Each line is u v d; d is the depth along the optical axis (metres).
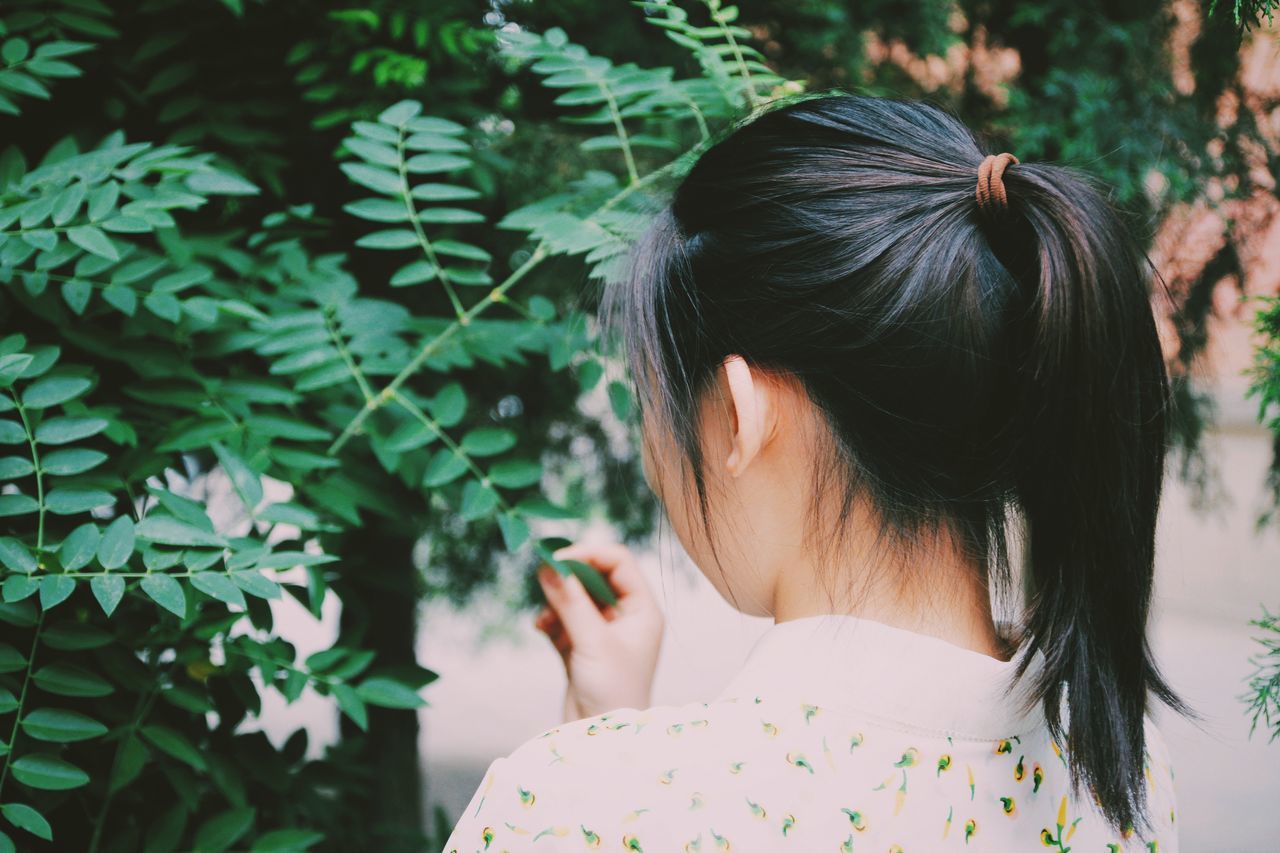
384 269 1.82
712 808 0.66
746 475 0.76
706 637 5.24
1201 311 1.66
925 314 0.69
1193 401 1.77
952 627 0.73
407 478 1.38
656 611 1.30
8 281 1.08
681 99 1.34
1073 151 1.68
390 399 1.36
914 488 0.71
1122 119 1.70
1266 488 1.68
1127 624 0.70
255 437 1.22
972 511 0.72
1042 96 1.90
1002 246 0.70
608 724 0.71
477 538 2.62
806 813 0.66
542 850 0.67
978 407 0.69
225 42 1.49
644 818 0.66
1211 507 1.80
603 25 1.87
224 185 1.15
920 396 0.69
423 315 1.86
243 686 1.20
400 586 1.43
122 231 1.10
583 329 1.44
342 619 1.44
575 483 2.63
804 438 0.73
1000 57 2.03
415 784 2.29
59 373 1.12
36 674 0.97
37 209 1.06
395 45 1.57
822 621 0.72
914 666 0.69
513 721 5.51
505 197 1.96
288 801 1.34
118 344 1.20
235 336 1.27
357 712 1.18
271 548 1.11
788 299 0.72
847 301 0.70
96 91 1.42
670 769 0.67
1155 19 1.77
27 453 1.08
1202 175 1.68
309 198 1.68
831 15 1.96
